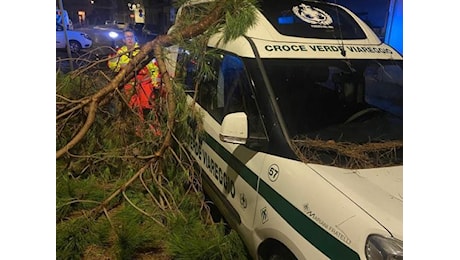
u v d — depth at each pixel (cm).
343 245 193
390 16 586
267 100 264
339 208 201
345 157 241
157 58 332
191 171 318
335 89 280
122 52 353
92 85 369
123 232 266
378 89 289
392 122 277
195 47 322
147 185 316
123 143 355
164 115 333
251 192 257
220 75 327
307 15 314
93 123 347
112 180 336
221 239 268
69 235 259
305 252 210
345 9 344
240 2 304
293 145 243
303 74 276
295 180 224
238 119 249
